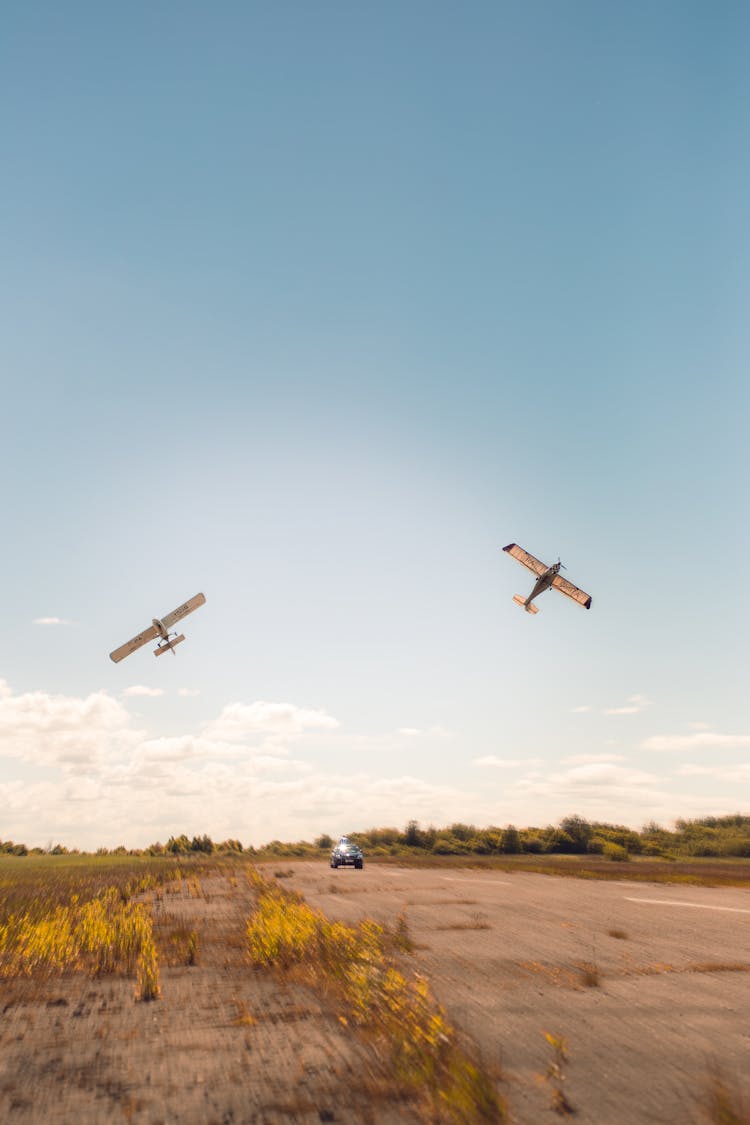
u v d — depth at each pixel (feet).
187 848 278.05
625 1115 20.88
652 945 50.85
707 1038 28.43
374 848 247.50
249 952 48.60
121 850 276.21
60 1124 20.72
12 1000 36.42
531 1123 20.38
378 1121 20.71
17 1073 25.31
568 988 37.32
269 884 107.24
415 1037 27.48
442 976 40.40
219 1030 30.53
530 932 57.36
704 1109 21.22
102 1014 33.53
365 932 53.62
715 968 42.27
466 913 70.38
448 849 228.02
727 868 138.51
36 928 54.13
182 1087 23.67
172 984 40.04
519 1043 27.91
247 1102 22.26
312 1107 21.79
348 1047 27.89
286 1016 32.68
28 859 234.38
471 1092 21.30
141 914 67.31
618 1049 27.14
